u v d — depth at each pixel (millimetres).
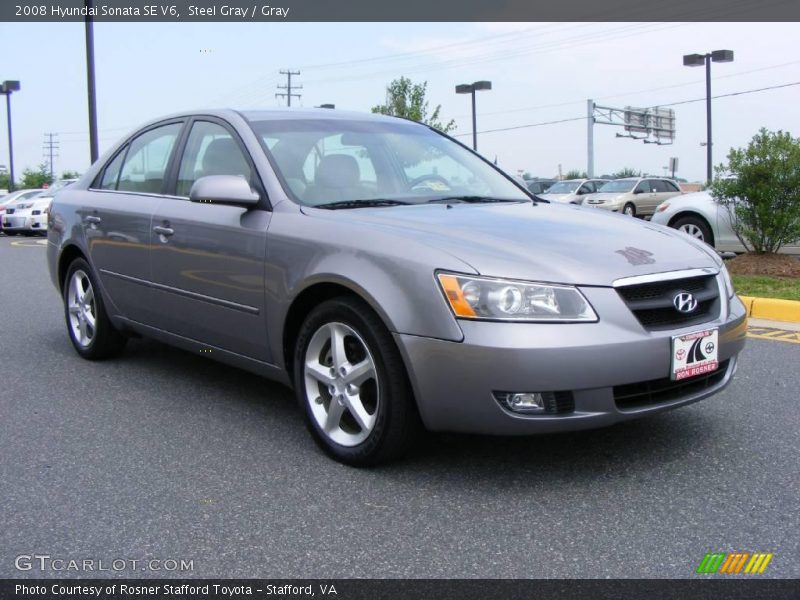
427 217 3674
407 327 3150
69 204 5633
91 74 19172
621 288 3174
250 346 4000
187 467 3557
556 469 3463
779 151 9703
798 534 2848
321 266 3492
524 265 3123
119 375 5184
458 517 3010
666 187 27703
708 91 33438
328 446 3598
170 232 4434
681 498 3162
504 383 2992
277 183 3959
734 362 3666
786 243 10125
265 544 2816
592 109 47094
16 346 6141
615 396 3141
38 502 3193
